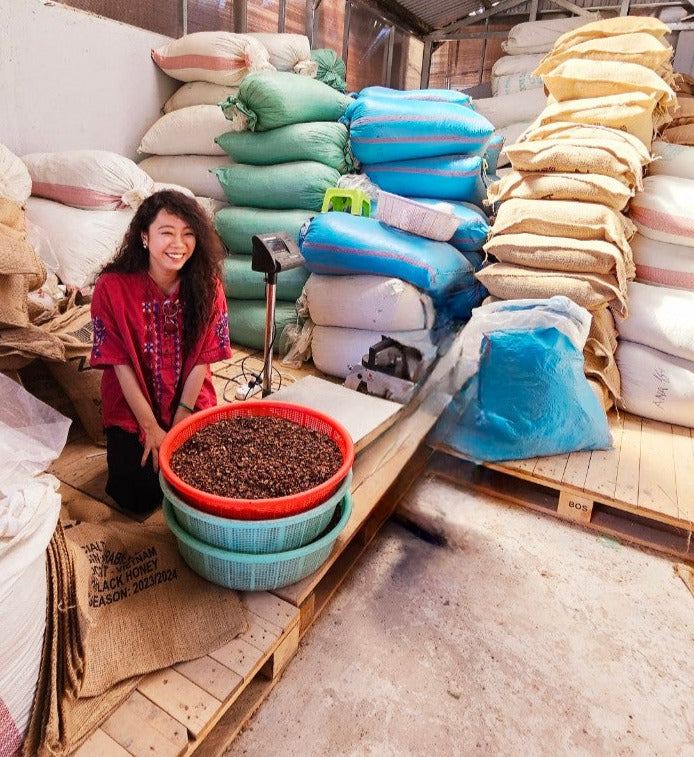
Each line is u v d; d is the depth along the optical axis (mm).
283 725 1247
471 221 2605
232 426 1522
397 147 2664
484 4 5109
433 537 1857
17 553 904
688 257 2227
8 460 995
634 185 2193
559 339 1879
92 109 2941
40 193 2518
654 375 2211
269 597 1351
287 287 2664
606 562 1791
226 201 3055
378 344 2283
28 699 974
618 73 2262
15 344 1627
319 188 2676
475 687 1356
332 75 3277
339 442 1471
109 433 1599
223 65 2908
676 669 1437
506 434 1972
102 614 1202
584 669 1423
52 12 2641
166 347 1568
